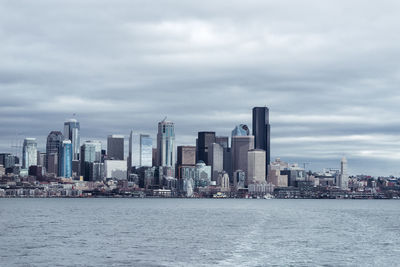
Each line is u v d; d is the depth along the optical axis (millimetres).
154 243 128000
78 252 110375
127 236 148750
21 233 159750
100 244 126375
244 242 127812
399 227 186000
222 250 111500
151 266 90875
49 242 131500
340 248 115562
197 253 106938
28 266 92125
